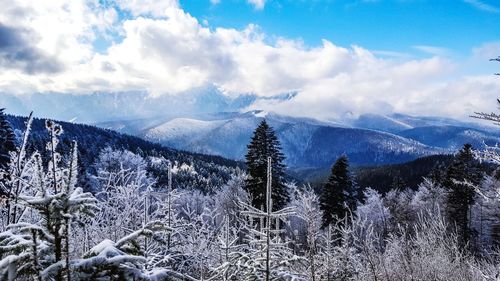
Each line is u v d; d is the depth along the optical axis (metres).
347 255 11.12
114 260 3.53
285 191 30.08
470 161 28.98
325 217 32.75
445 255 11.29
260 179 29.14
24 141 5.05
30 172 5.30
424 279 10.98
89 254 3.83
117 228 9.01
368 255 11.21
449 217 31.28
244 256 7.16
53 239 3.66
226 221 9.21
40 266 3.51
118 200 9.86
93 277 3.58
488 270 8.11
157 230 4.13
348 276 10.81
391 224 32.88
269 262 6.86
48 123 3.67
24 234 3.76
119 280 3.60
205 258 10.21
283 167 30.62
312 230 10.24
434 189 39.16
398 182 65.81
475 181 27.62
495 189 5.62
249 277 6.92
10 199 4.69
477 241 28.80
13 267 3.39
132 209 9.58
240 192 31.25
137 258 3.63
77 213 3.73
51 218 3.56
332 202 32.97
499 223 28.33
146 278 3.62
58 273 3.52
